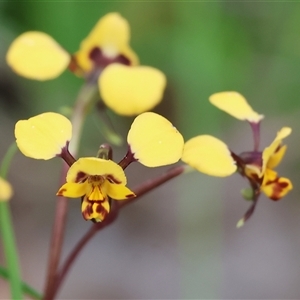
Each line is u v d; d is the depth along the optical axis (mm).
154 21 362
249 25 371
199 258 329
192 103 340
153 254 354
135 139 212
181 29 351
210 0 346
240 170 226
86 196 212
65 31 361
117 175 210
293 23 369
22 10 363
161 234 365
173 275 341
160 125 212
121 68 250
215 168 222
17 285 229
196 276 322
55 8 359
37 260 352
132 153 212
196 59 340
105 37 261
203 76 339
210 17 345
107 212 212
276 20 371
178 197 369
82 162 208
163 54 365
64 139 213
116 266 348
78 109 253
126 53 262
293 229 359
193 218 336
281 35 371
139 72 250
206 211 337
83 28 361
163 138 211
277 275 335
